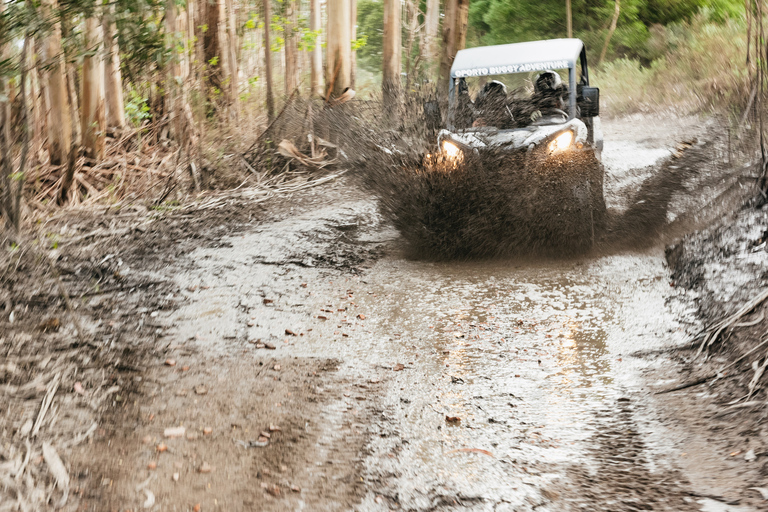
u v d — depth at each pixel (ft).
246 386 15.14
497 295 21.29
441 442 12.88
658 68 87.04
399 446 12.75
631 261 24.02
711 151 32.07
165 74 40.22
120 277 23.11
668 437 12.84
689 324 18.08
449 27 44.50
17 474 11.36
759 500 10.70
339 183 40.32
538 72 28.14
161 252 26.43
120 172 38.63
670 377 15.25
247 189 38.70
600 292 21.09
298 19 56.65
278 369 16.07
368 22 117.29
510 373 15.83
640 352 16.71
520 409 14.14
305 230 30.40
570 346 17.28
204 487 11.35
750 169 28.73
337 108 41.19
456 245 25.66
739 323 16.49
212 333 18.30
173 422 13.48
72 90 36.88
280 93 55.21
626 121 73.61
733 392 14.07
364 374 15.85
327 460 12.26
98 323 18.79
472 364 16.37
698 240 24.35
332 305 20.67
